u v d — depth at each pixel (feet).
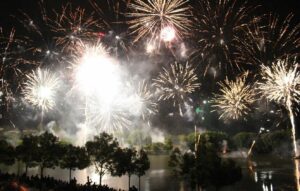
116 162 136.67
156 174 166.71
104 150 136.98
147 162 138.92
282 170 174.09
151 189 139.44
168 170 175.32
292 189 138.00
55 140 146.92
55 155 143.43
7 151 149.38
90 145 138.72
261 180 152.97
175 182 149.28
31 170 175.22
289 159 207.21
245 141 241.96
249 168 180.45
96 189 119.44
